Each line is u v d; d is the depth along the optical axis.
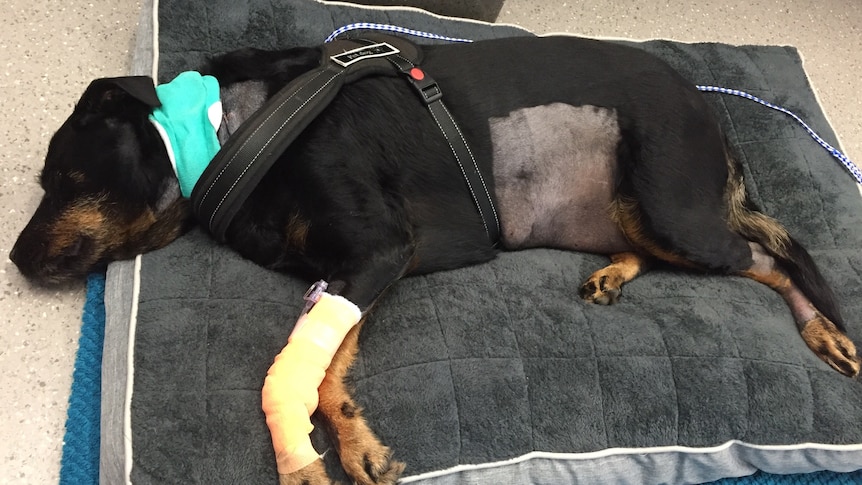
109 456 1.16
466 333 1.37
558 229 1.66
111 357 1.28
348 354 1.30
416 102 1.42
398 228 1.36
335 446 1.22
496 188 1.53
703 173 1.55
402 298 1.43
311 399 1.15
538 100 1.50
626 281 1.61
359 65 1.38
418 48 1.51
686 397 1.37
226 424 1.18
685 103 1.56
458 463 1.24
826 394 1.43
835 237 1.88
